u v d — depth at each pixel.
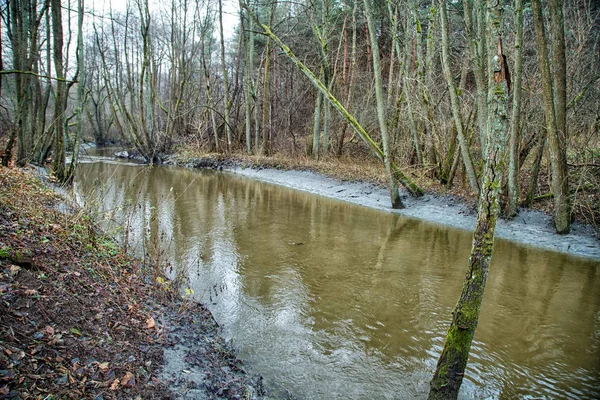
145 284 6.05
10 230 5.43
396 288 7.16
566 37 13.86
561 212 10.27
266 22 29.25
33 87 16.58
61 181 13.38
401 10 18.41
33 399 2.93
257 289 6.85
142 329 4.57
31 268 4.58
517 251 9.79
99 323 4.27
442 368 3.81
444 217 12.75
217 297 6.41
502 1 3.61
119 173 21.39
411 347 5.26
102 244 7.02
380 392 4.35
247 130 26.12
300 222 11.88
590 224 10.50
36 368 3.23
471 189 13.52
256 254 8.66
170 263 7.64
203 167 26.20
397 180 14.27
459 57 17.61
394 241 10.27
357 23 26.06
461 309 3.74
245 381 4.26
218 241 9.42
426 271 8.07
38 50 16.14
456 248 9.80
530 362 5.06
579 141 12.77
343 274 7.75
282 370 4.64
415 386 4.47
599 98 12.56
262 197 15.98
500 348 5.37
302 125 29.89
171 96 32.62
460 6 19.39
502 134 3.57
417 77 15.75
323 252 9.06
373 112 22.30
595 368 4.97
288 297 6.59
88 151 33.88
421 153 16.48
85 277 5.10
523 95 12.45
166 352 4.31
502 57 3.59
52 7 12.55
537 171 11.79
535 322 6.12
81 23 13.44
